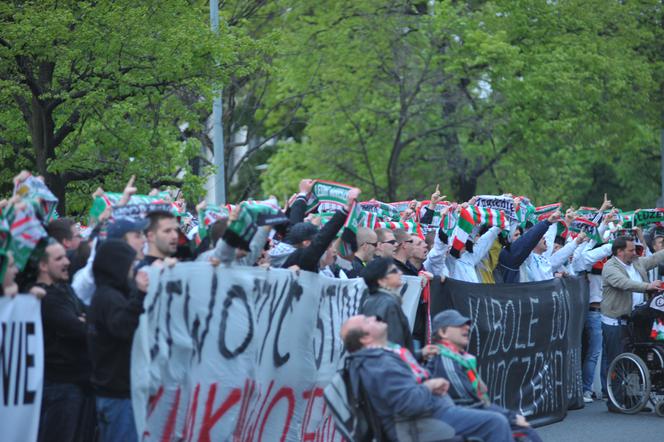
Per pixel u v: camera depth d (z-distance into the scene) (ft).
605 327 64.69
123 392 31.73
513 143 142.41
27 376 30.30
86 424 34.17
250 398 36.27
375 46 144.87
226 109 131.13
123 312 30.76
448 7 140.56
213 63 86.63
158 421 32.63
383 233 45.85
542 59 138.51
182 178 91.76
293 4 147.43
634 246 64.08
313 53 146.61
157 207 33.86
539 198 146.61
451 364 36.50
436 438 33.24
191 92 91.91
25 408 30.27
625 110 145.18
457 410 33.83
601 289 66.49
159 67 81.51
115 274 31.50
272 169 166.30
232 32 94.73
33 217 30.35
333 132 150.41
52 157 80.74
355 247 39.88
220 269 34.45
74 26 79.46
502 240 55.26
